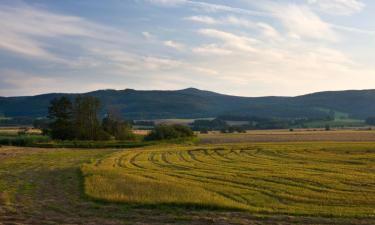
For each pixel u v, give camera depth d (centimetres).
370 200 2798
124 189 3114
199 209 2497
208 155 6925
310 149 7788
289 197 2908
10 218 2308
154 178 3938
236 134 15938
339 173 4291
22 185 3569
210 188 3275
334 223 2150
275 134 15450
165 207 2536
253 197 2917
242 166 5088
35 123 17912
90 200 2820
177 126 12456
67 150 8494
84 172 4266
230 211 2447
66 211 2505
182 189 3102
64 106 12200
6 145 10075
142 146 9875
